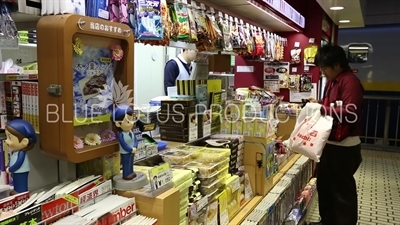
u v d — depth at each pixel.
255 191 2.48
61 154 1.09
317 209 3.97
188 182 1.51
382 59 7.41
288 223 2.76
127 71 1.28
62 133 1.08
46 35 1.05
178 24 1.79
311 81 4.48
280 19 3.54
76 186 1.16
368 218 3.72
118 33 1.21
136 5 1.43
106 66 1.27
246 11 3.02
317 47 4.41
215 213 1.79
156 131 2.27
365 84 7.61
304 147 2.68
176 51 4.30
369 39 7.47
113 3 1.34
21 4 1.06
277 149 3.36
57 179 1.34
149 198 1.24
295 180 3.12
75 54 1.14
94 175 1.31
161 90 4.43
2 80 1.20
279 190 2.64
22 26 1.32
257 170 2.46
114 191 1.29
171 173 1.35
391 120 7.38
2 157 1.13
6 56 2.04
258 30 3.13
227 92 3.05
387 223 3.60
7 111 1.20
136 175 1.34
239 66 4.79
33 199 1.05
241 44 2.59
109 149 1.25
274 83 4.62
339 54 2.79
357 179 5.07
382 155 6.70
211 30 2.12
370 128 7.60
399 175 5.29
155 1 1.50
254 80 4.73
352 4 4.36
